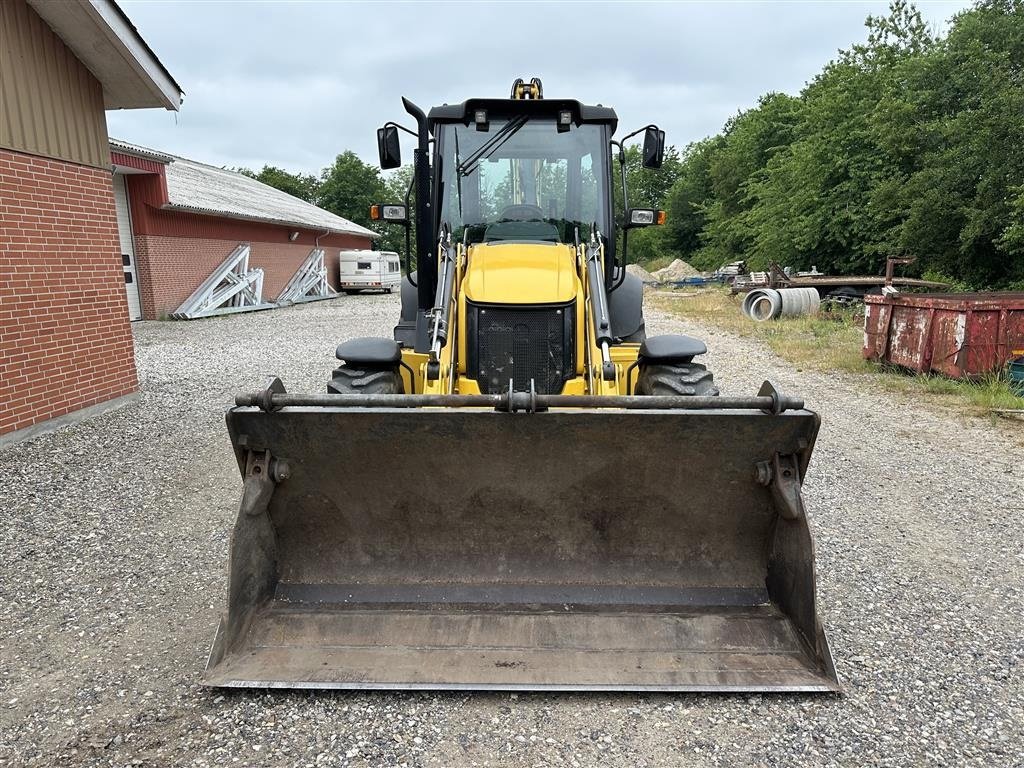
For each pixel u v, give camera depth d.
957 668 3.18
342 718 2.84
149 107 8.98
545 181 5.23
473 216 5.22
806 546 3.04
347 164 54.91
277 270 26.55
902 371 10.26
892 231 20.23
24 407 6.79
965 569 4.16
